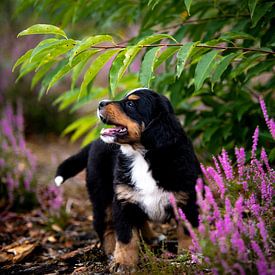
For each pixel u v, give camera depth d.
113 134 5.47
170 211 5.51
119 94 6.27
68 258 5.94
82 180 10.09
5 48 14.70
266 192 4.46
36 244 6.38
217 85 6.83
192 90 6.59
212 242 3.92
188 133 7.23
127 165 5.51
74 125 8.38
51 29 4.71
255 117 6.39
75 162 6.53
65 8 7.19
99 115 5.52
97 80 18.73
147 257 5.00
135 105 5.50
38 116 13.97
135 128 5.42
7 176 8.25
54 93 14.43
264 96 6.80
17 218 7.77
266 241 3.97
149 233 6.23
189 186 5.34
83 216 8.05
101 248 6.14
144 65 4.64
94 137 7.49
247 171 4.64
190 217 5.35
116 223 5.45
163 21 6.77
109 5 6.92
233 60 5.40
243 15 6.16
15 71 14.38
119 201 5.45
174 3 6.65
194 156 5.57
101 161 6.04
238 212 3.98
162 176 5.37
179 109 7.43
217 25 6.21
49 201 7.75
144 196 5.45
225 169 4.58
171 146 5.35
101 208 6.07
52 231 7.31
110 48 4.94
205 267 4.32
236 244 3.81
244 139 6.45
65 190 9.39
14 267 5.77
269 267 3.88
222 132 6.67
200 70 4.68
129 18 7.47
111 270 5.23
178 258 4.73
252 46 5.81
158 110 5.46
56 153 12.16
